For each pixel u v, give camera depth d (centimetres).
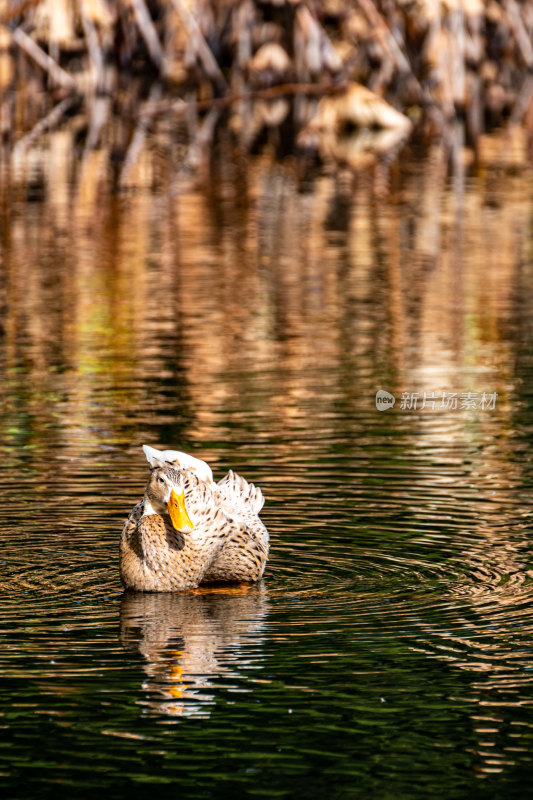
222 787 621
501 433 1338
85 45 5222
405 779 628
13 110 4909
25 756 653
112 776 632
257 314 1997
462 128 4909
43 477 1170
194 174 3788
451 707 707
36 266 2417
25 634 818
